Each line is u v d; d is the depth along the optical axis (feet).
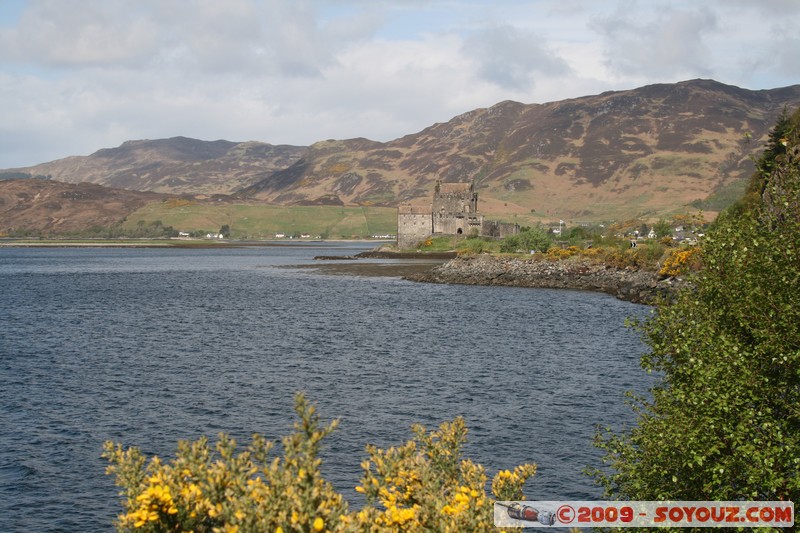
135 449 42.32
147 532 36.14
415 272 539.70
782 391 56.24
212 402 134.31
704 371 57.57
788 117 325.21
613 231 554.87
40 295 368.89
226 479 37.37
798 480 52.16
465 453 105.40
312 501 34.37
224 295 367.25
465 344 205.05
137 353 188.96
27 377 156.15
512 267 441.68
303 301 333.62
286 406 131.85
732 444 54.90
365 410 128.88
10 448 106.93
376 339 214.69
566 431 117.29
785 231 59.36
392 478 44.19
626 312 282.77
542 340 212.84
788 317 56.24
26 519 83.61
